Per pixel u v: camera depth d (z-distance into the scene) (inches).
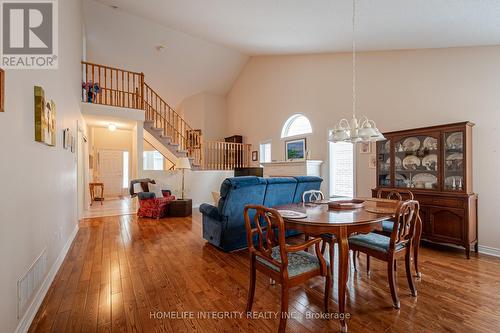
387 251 80.2
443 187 131.1
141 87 235.1
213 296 85.4
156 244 139.9
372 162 174.2
